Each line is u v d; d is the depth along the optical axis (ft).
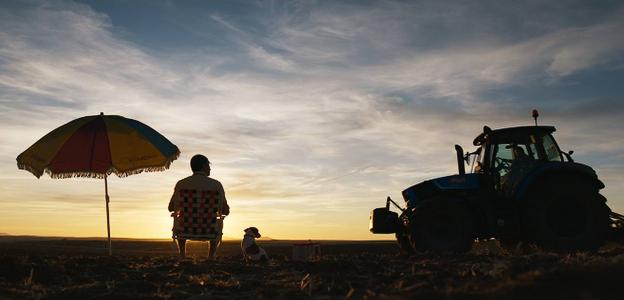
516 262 24.76
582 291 12.73
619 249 31.40
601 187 34.86
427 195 36.37
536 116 36.19
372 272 25.04
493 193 35.42
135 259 30.71
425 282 20.18
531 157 35.68
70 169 32.12
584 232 33.81
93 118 33.32
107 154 32.22
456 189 35.94
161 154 32.58
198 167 32.19
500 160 35.99
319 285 21.84
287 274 25.63
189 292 22.02
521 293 13.34
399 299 15.35
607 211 34.04
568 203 34.09
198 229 31.50
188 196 31.63
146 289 22.44
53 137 32.86
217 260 31.27
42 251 58.08
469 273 21.99
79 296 21.12
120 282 23.67
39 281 24.11
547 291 13.17
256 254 32.07
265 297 20.57
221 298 20.93
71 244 87.20
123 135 32.65
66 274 25.53
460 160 38.14
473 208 35.19
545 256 26.71
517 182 34.86
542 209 33.99
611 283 12.95
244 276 25.68
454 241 34.47
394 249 64.44
